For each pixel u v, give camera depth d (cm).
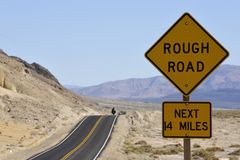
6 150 6406
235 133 10688
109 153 6303
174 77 1177
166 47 1180
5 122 8994
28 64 19925
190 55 1174
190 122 1188
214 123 13238
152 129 11175
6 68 14350
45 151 6450
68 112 12150
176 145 7469
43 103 11806
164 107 1195
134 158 5956
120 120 11219
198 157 5784
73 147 6994
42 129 9262
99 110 18788
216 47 1166
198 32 1171
